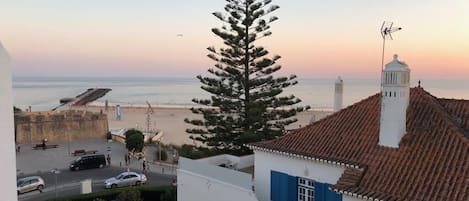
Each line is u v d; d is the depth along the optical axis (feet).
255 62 96.78
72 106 312.91
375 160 38.83
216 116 98.68
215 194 49.88
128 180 92.53
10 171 25.38
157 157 134.21
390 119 39.40
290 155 44.57
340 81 55.62
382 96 40.19
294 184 45.01
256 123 96.78
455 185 32.24
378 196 34.01
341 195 39.83
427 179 34.09
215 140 99.09
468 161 34.14
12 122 25.36
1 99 24.57
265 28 96.78
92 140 168.04
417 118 42.01
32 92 543.80
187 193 54.65
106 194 77.66
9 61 24.94
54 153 137.90
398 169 36.52
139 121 246.06
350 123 46.70
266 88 98.07
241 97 98.32
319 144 44.78
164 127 222.69
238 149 97.60
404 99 39.17
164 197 73.61
